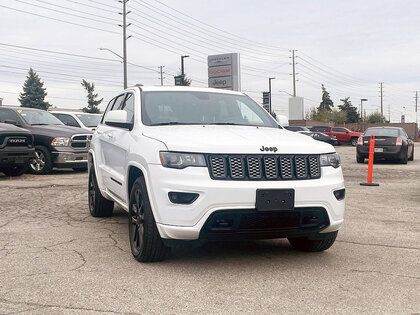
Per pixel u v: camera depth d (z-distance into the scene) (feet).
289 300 11.62
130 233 15.46
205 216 13.03
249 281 13.03
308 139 15.58
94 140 22.08
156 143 14.20
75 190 31.55
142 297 11.73
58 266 14.26
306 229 14.15
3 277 13.20
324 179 14.29
